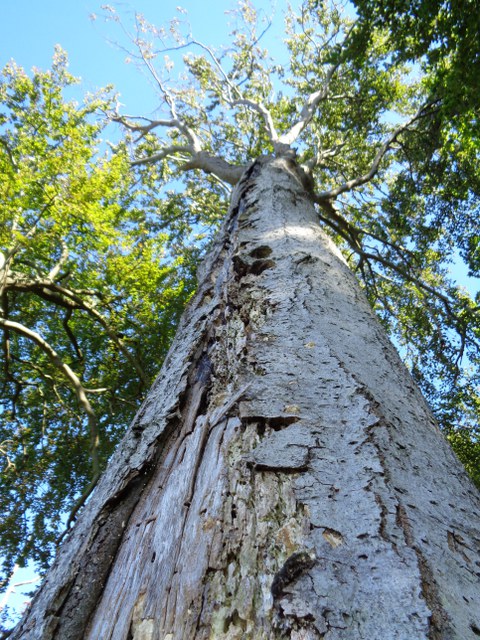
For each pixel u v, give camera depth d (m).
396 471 1.28
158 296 9.17
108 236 8.02
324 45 11.23
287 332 2.00
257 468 1.31
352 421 1.45
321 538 1.05
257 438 1.45
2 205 6.66
